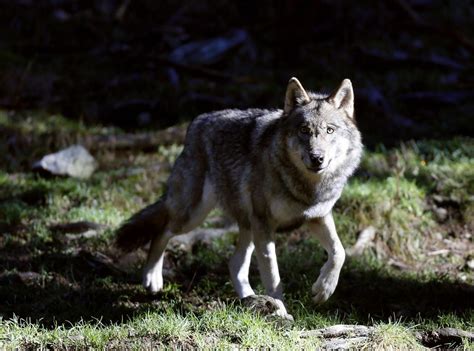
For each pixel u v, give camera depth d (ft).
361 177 56.65
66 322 35.27
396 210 50.31
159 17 99.86
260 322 31.40
